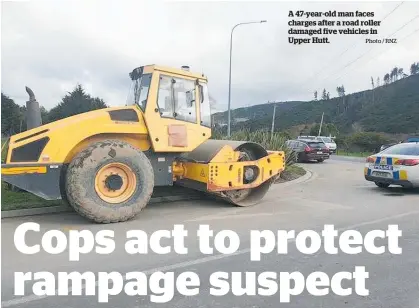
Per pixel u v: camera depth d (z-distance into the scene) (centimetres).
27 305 400
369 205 934
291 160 1480
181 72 845
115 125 768
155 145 800
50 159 711
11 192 954
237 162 882
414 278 469
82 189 701
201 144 936
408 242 618
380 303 403
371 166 1188
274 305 400
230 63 2477
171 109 826
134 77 872
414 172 1085
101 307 396
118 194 744
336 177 1570
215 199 1005
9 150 698
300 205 931
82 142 760
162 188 1068
